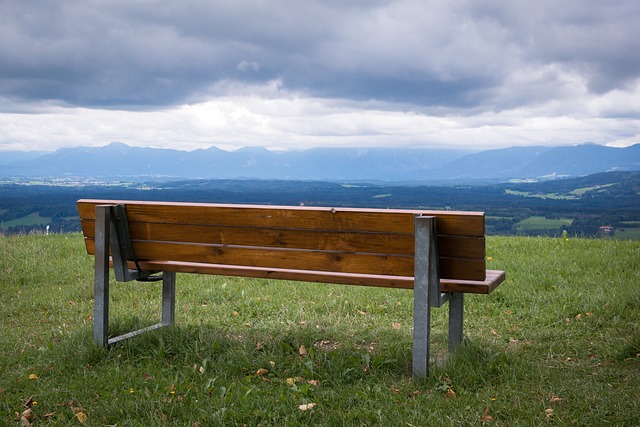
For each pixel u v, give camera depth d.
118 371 3.84
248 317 5.82
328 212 3.86
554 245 9.80
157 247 4.42
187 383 3.63
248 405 3.24
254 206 4.04
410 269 3.81
